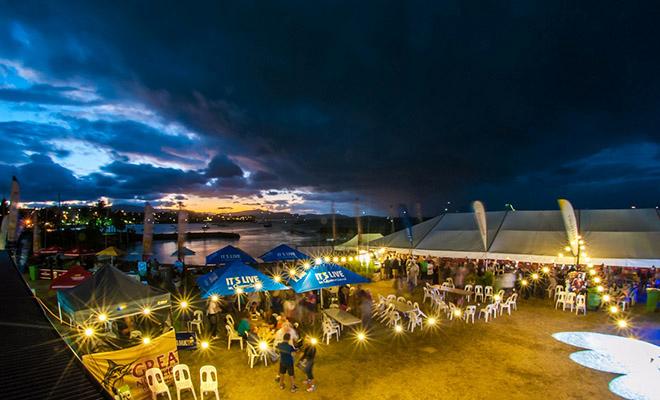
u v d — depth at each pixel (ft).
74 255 92.32
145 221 83.46
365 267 78.89
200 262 154.61
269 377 30.96
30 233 215.72
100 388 19.20
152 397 26.89
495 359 33.86
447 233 81.46
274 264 84.84
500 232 75.05
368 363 33.37
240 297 53.57
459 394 27.78
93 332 32.78
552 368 31.86
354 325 43.21
